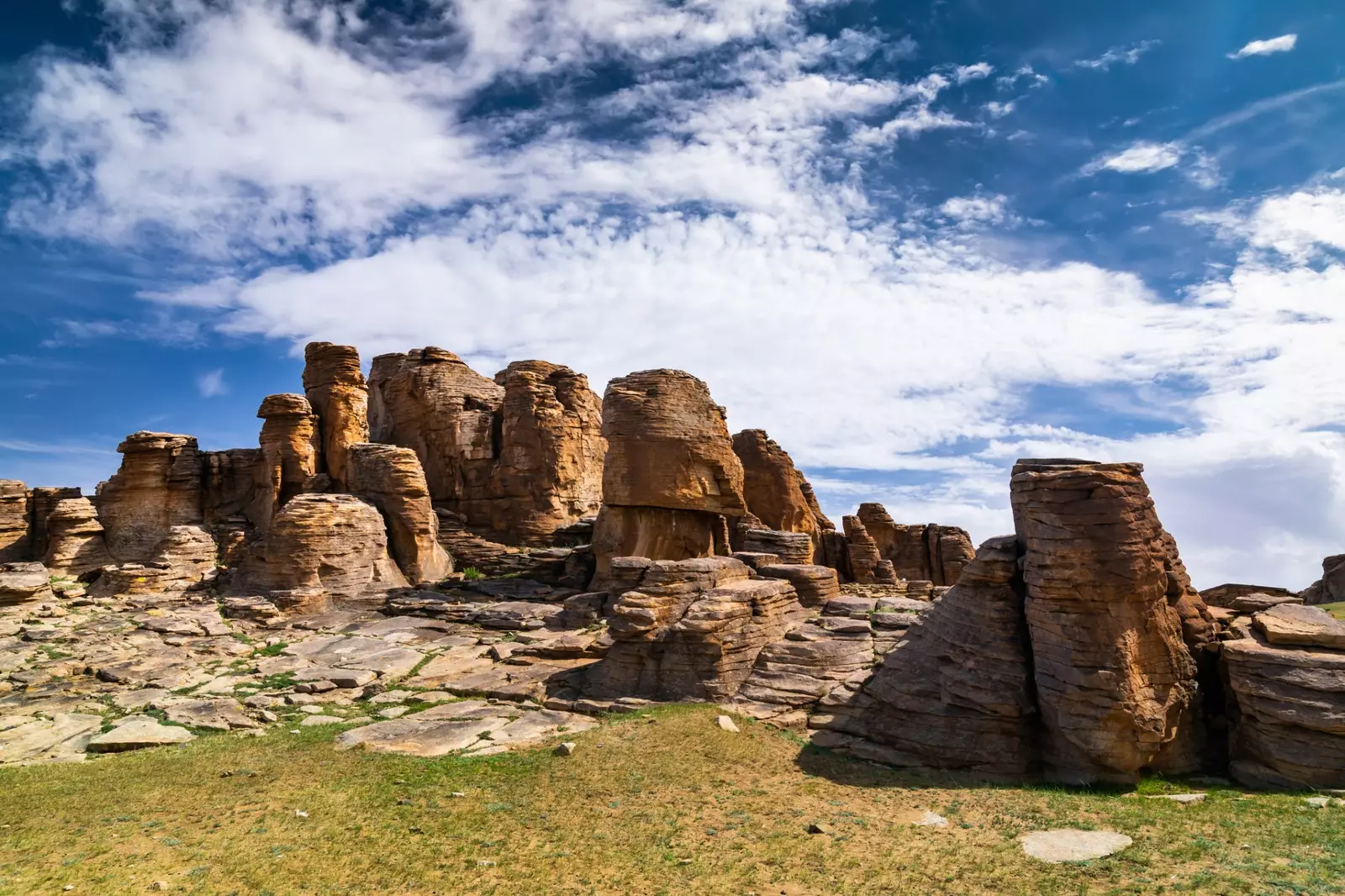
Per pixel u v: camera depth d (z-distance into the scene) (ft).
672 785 69.77
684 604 105.81
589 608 133.28
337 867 52.65
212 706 96.53
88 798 65.46
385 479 171.94
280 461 184.65
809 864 55.01
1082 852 55.42
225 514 191.21
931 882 51.93
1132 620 70.59
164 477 189.78
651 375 159.12
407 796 65.72
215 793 66.80
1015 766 74.08
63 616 139.95
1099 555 71.05
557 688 102.94
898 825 61.93
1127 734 69.15
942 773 74.69
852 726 83.97
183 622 133.80
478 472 197.77
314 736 83.76
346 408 191.52
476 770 72.13
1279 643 74.43
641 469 153.38
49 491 193.67
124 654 118.73
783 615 108.37
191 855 53.83
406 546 169.48
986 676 77.92
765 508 205.67
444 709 95.20
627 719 86.79
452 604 146.51
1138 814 62.13
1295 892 47.11
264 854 54.08
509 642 125.18
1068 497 73.56
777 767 75.36
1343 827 56.95
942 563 232.12
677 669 97.14
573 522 194.18
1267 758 69.41
